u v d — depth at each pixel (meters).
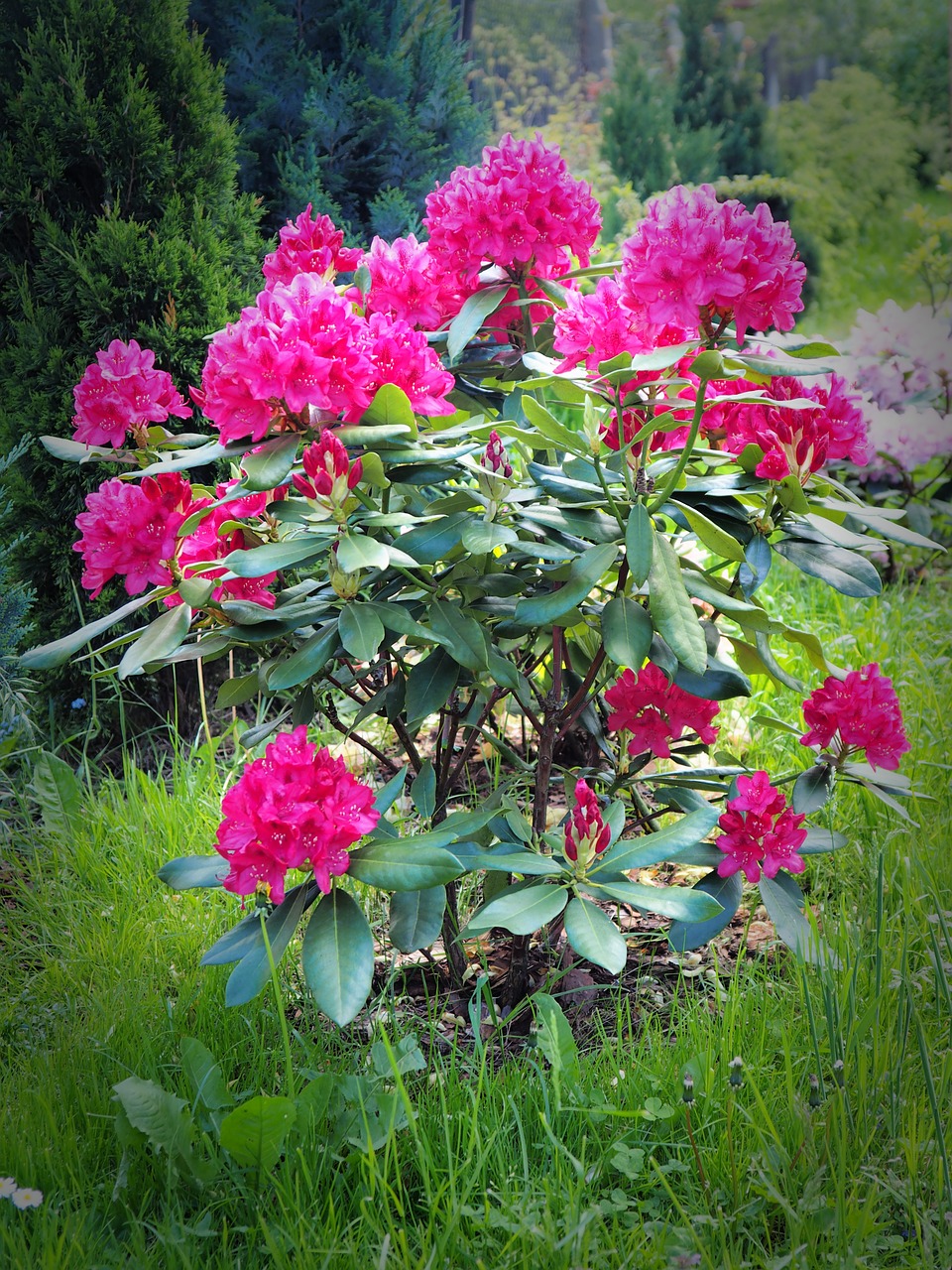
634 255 1.96
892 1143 1.88
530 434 2.10
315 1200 1.74
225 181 3.82
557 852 2.18
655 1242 1.66
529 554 2.09
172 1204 1.75
